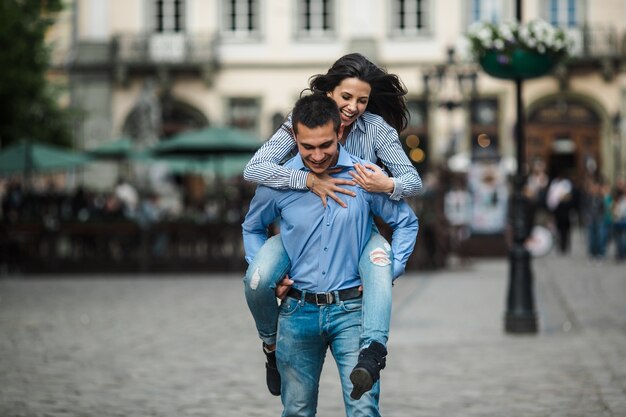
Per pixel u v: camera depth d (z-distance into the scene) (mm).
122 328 18281
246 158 42125
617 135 54562
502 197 37531
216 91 55812
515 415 10586
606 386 11914
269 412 10891
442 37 54938
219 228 32469
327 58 55500
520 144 17125
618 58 53906
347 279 6938
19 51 39469
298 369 7035
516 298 16953
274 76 55812
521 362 13945
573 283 26422
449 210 37688
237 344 16156
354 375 6488
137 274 32281
